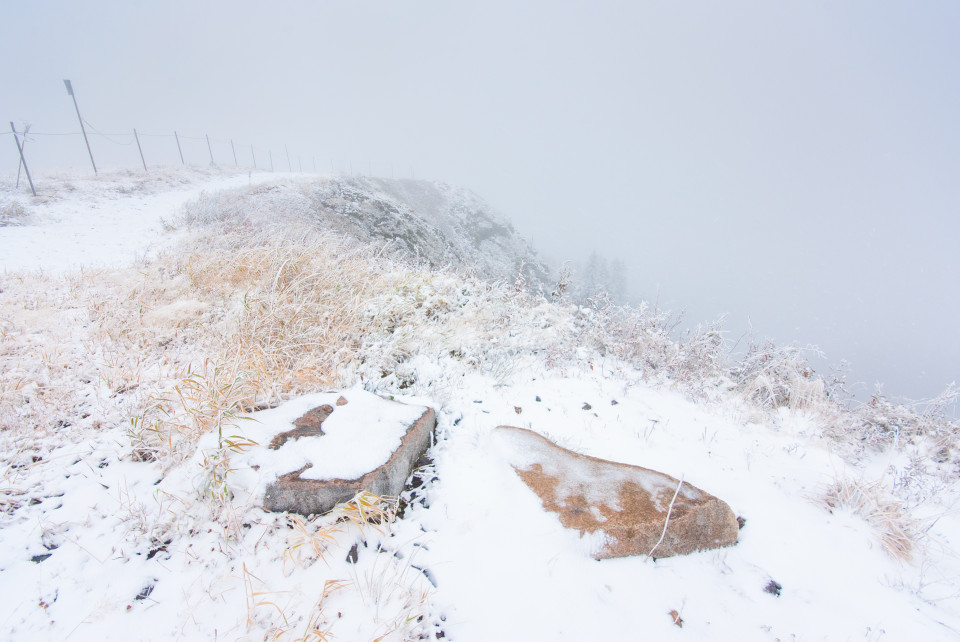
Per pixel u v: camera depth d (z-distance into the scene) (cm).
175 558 240
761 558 273
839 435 450
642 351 591
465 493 301
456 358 495
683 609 236
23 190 1805
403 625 215
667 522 265
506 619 224
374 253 847
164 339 480
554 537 266
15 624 203
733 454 384
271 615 217
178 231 1328
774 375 547
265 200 1739
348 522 266
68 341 471
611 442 379
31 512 260
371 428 325
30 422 333
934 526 323
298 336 453
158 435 313
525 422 396
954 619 241
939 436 459
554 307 655
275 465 280
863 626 234
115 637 202
